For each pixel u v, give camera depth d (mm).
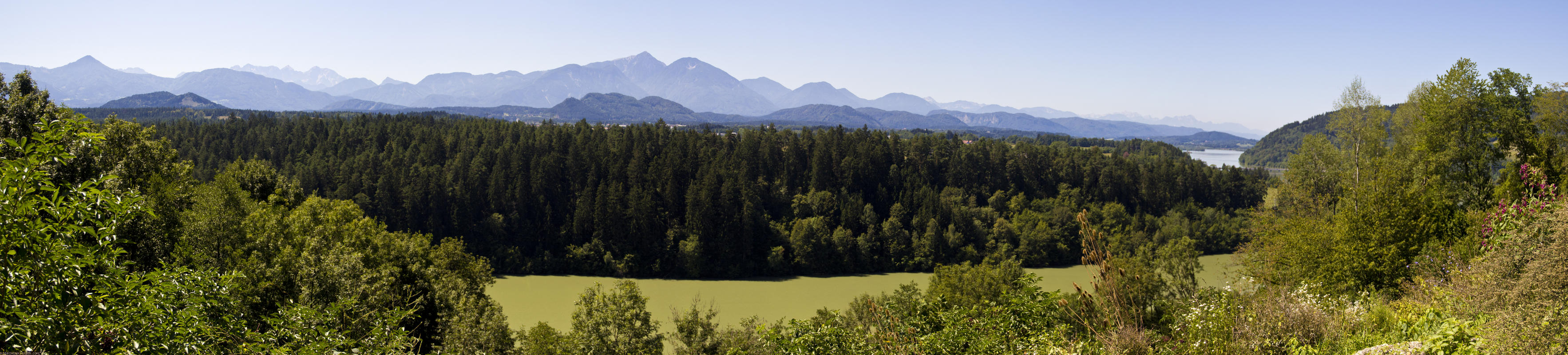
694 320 39000
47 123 6902
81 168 24750
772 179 123875
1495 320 6785
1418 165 28953
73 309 7023
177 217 27578
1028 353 9516
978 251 105812
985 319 11008
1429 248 14398
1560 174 22500
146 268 23781
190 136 129875
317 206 40125
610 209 97562
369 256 34375
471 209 102625
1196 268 47312
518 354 35938
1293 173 35844
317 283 24438
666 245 97562
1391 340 8148
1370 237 15547
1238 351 7367
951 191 122875
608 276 95375
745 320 63656
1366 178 31844
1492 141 27281
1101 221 113000
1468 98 26984
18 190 6410
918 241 103500
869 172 121375
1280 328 8086
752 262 97812
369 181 104312
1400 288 14133
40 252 6434
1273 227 25203
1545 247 7406
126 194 7711
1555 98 25031
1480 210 20969
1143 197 127625
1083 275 94250
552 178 107250
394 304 30812
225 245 27453
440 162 119688
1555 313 6242
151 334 7793
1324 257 16578
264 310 23312
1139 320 6875
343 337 11812
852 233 105000
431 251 46906
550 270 97625
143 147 33406
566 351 33969
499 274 96312
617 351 32719
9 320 6621
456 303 35031
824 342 10969
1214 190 130875
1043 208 120312
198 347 8773
